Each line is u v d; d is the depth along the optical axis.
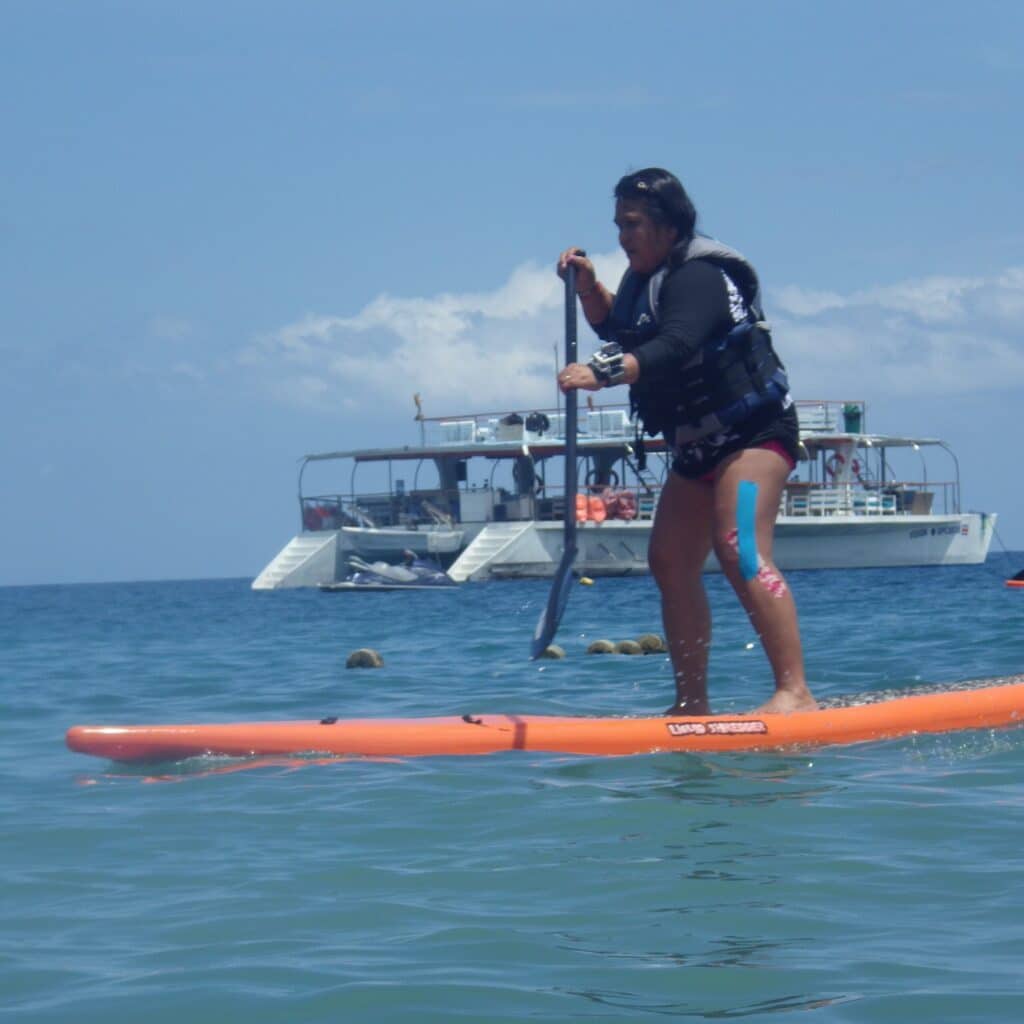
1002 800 17.30
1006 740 21.39
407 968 11.46
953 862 14.38
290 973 11.41
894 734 22.02
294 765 20.67
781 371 22.52
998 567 159.12
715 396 22.06
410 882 14.13
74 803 18.64
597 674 36.72
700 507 23.38
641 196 21.83
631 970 11.28
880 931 12.17
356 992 10.89
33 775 21.30
